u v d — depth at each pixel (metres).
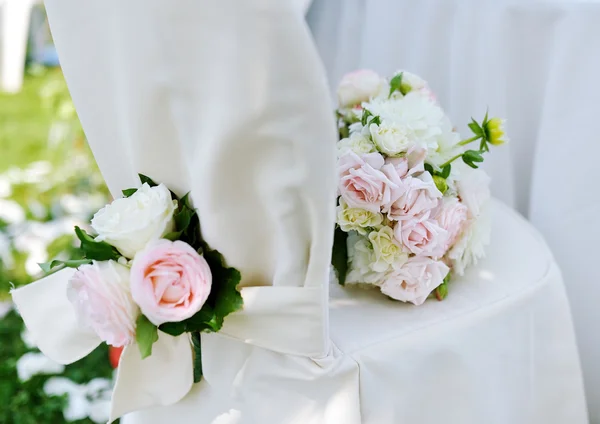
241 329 0.87
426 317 0.99
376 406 0.91
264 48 0.76
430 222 0.98
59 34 0.87
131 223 0.83
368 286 1.06
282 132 0.78
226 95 0.78
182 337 0.90
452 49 1.46
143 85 0.83
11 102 3.33
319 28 1.75
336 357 0.88
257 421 0.90
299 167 0.79
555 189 1.35
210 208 0.83
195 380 0.92
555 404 1.10
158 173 0.88
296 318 0.85
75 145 2.58
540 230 1.40
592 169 1.31
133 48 0.82
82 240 0.84
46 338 0.91
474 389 0.99
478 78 1.41
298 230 0.82
